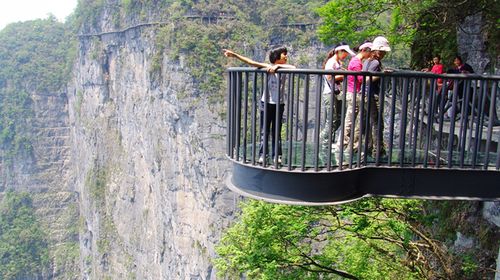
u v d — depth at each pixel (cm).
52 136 15075
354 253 1438
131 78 9469
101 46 10975
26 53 15250
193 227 7219
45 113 15062
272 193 778
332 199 761
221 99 6806
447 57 1543
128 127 9850
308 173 751
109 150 10938
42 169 14962
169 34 7500
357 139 883
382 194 805
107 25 10531
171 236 7944
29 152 14900
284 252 1419
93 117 11719
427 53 1673
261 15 7638
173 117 7456
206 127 6838
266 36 7450
